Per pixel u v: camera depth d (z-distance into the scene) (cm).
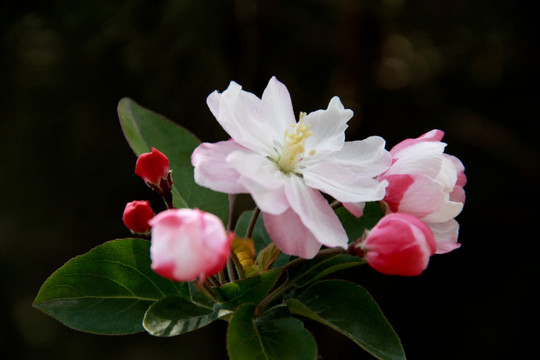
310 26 78
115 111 73
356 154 40
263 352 38
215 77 70
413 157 39
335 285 40
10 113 76
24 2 73
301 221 38
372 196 39
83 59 72
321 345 76
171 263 36
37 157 76
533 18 77
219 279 41
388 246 38
